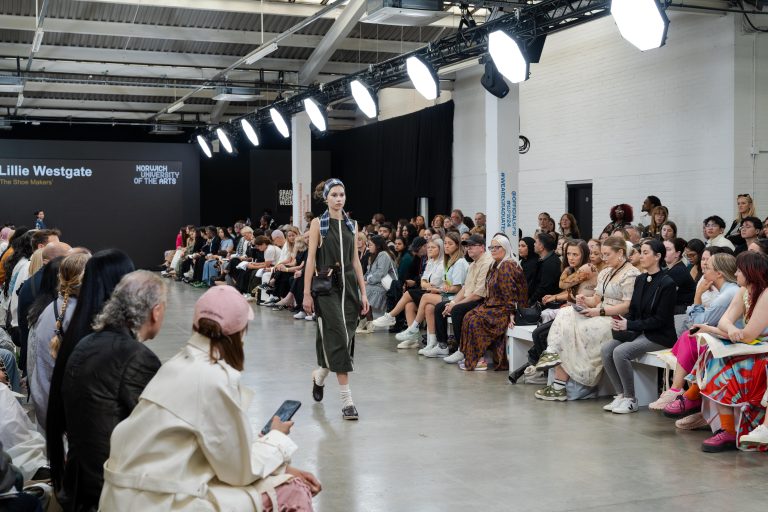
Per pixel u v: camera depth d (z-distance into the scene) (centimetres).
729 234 841
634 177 1031
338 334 537
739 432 457
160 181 2089
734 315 466
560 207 1175
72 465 256
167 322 1052
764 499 382
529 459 448
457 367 722
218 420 224
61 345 275
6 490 254
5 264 714
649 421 530
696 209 942
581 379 581
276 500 239
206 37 1343
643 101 1011
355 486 405
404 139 1639
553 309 672
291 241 1209
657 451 462
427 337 802
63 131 2072
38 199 1994
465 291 742
